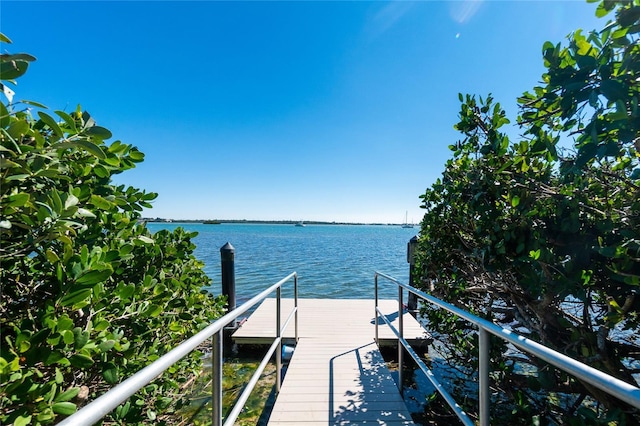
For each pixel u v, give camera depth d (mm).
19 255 1258
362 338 3979
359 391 2691
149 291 1812
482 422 1385
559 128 1847
